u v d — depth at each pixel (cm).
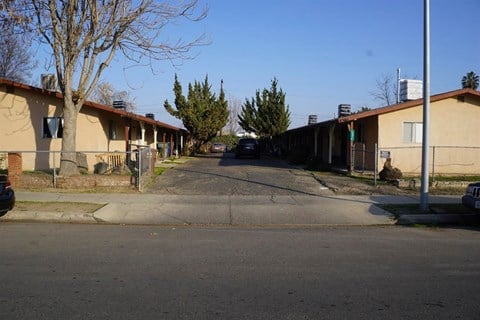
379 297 570
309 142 3650
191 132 4447
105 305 530
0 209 1024
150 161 1952
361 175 2095
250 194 1550
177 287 603
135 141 2969
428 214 1236
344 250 847
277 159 3678
